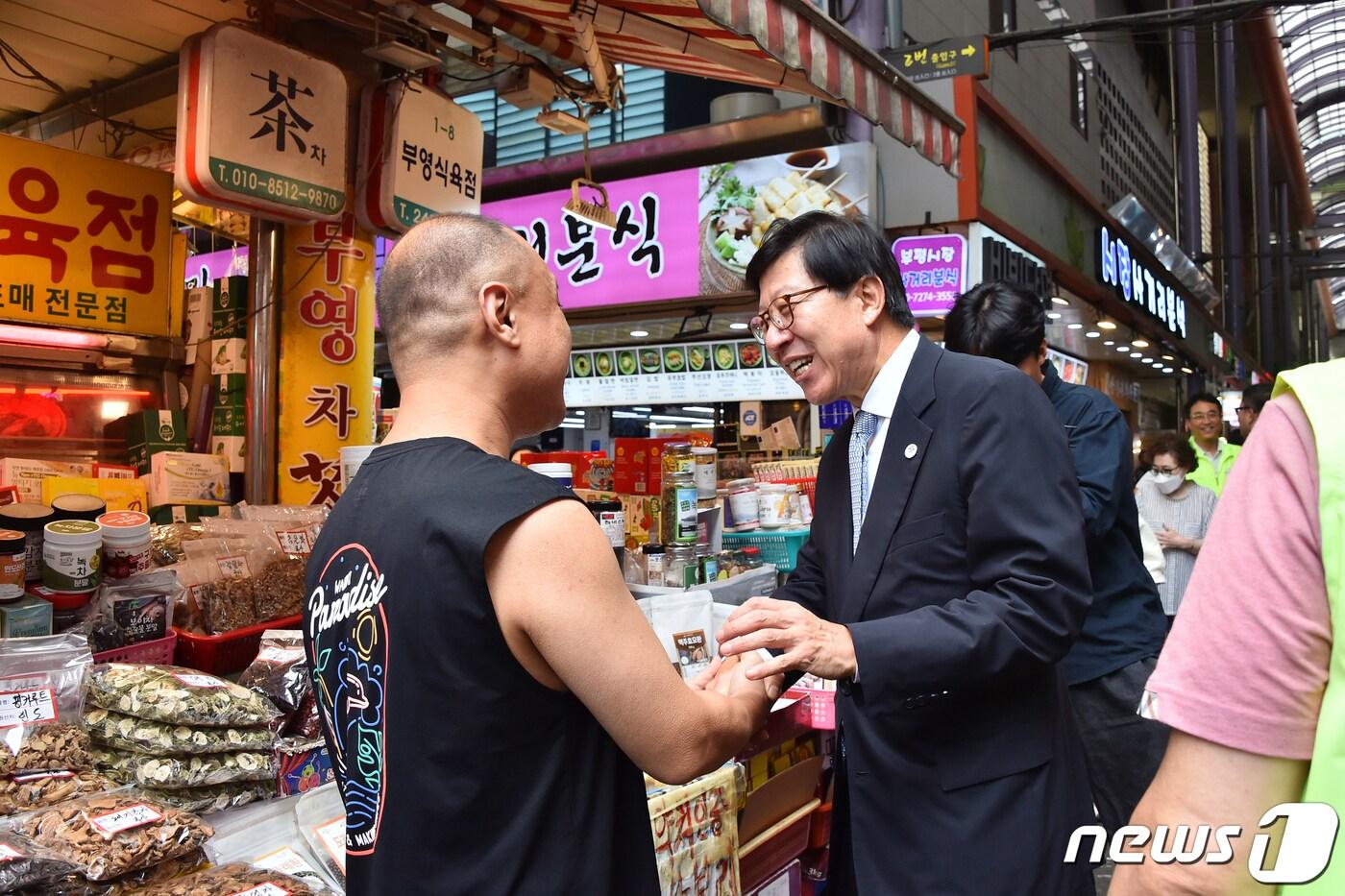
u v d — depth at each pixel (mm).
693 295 6820
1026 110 9305
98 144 4055
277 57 2715
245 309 3248
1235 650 745
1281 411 772
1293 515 729
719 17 2301
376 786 958
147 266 3275
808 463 3762
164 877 1367
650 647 951
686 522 2596
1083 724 2357
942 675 1301
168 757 1524
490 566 917
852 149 6391
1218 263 21828
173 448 3213
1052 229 8969
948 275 6496
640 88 8117
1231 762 742
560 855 928
